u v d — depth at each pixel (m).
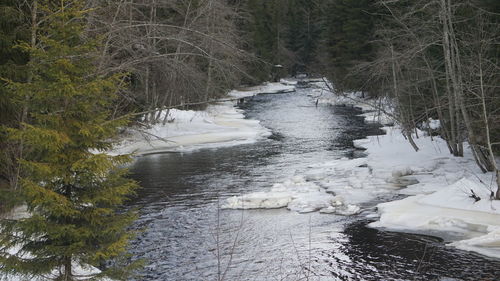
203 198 18.55
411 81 24.58
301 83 82.69
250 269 11.73
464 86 19.06
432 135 29.08
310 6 90.81
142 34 18.73
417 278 10.93
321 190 19.31
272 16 75.00
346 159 25.36
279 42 79.31
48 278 7.38
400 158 23.97
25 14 12.49
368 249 12.88
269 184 20.69
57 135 6.68
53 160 6.92
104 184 7.44
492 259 11.76
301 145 30.38
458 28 21.45
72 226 6.85
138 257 12.62
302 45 92.69
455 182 17.56
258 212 16.73
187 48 21.19
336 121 40.88
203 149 29.53
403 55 20.28
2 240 7.08
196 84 20.66
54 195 6.73
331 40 58.25
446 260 11.85
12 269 7.26
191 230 14.80
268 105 53.50
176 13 26.81
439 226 14.14
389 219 15.08
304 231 14.52
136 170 23.77
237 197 18.00
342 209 16.52
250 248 13.18
